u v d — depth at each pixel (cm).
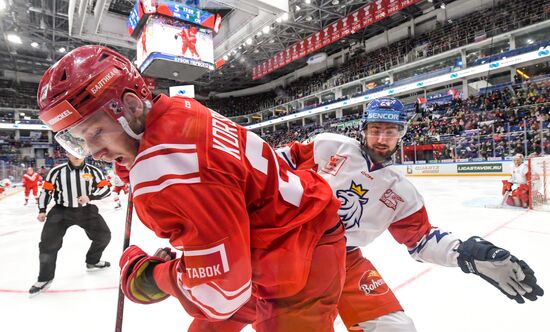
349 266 156
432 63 2086
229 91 3938
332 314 101
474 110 1697
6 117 3089
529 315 225
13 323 237
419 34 2331
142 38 1153
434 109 1892
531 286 117
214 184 74
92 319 241
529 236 423
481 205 683
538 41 1709
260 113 3472
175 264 92
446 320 222
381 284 152
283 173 99
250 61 3008
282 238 90
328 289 98
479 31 1866
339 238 106
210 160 76
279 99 3253
